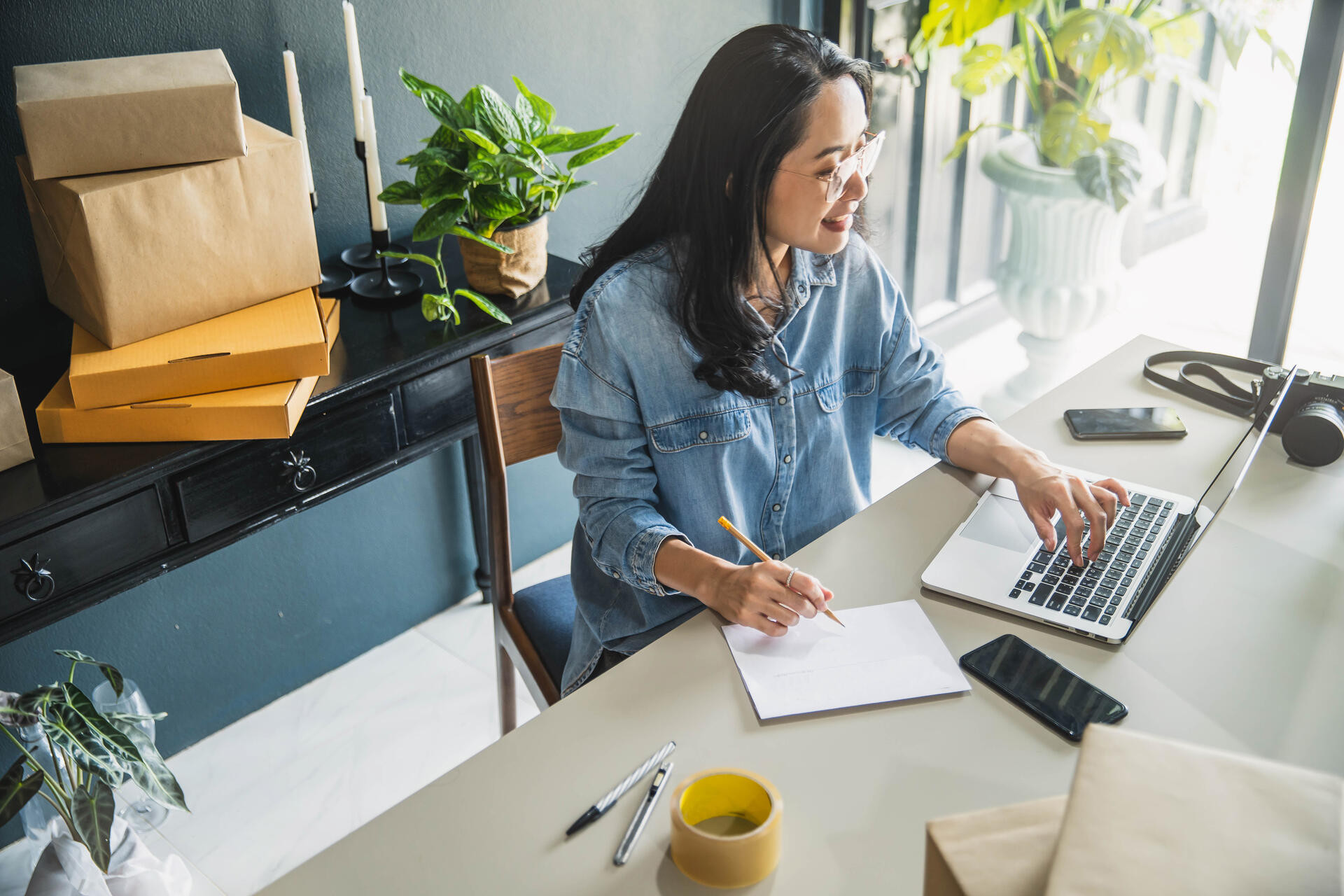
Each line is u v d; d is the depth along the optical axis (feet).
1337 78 5.88
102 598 4.28
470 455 6.69
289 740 6.13
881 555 3.73
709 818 2.65
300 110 4.92
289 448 4.65
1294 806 1.86
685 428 3.87
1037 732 2.94
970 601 3.47
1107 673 3.13
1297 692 3.04
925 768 2.83
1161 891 1.71
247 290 4.70
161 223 4.31
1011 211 7.82
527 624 4.69
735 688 3.14
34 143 4.11
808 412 4.10
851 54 7.63
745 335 3.70
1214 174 6.83
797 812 2.71
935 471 4.24
